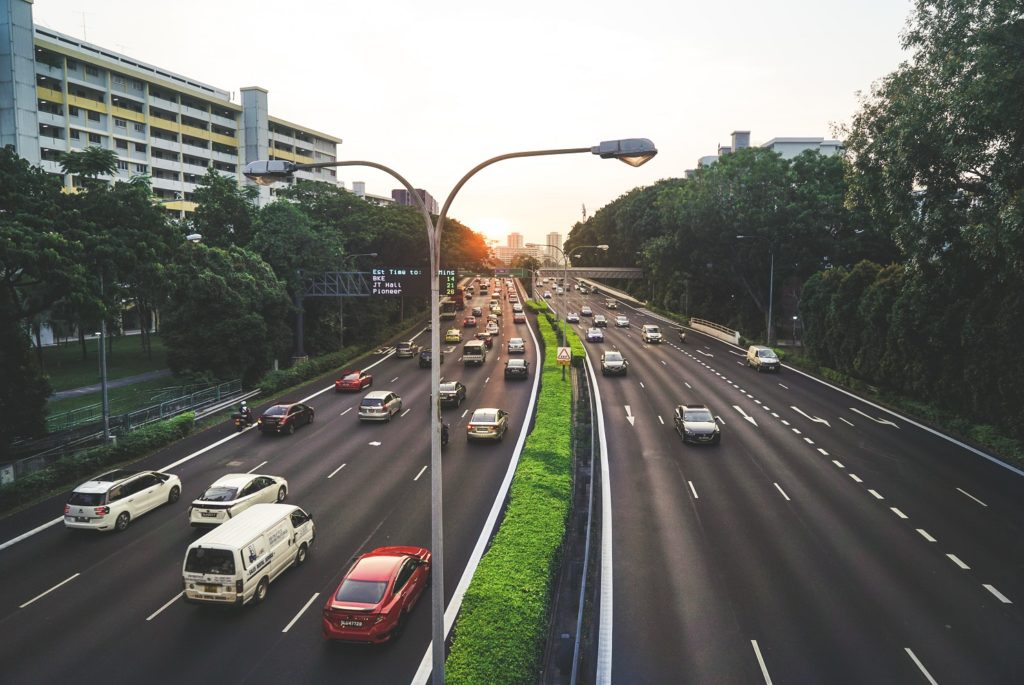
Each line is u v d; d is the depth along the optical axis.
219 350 47.28
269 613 16.91
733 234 69.00
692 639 15.41
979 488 26.16
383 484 27.38
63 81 84.88
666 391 46.41
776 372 54.69
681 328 88.12
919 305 37.28
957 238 30.06
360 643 15.47
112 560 20.48
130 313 91.69
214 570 16.69
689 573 18.86
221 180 64.94
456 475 28.48
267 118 119.69
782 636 15.51
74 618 16.88
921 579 18.39
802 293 58.25
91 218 31.16
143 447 32.41
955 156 25.92
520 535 18.77
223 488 22.69
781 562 19.55
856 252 66.06
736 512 23.67
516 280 169.38
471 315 102.25
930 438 34.03
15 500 25.83
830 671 14.09
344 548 21.00
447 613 16.78
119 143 94.12
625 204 144.12
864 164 34.19
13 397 28.69
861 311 45.38
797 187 68.00
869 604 17.00
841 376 49.34
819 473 28.19
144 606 17.44
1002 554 20.02
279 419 35.97
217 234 63.38
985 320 33.25
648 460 30.22
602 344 72.06
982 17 25.06
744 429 35.91
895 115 30.73
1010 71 23.19
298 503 25.30
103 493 22.56
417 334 85.19
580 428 33.59
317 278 61.78
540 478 24.16
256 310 51.53
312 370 54.28
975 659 14.49
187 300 47.41
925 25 28.53
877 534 21.61
